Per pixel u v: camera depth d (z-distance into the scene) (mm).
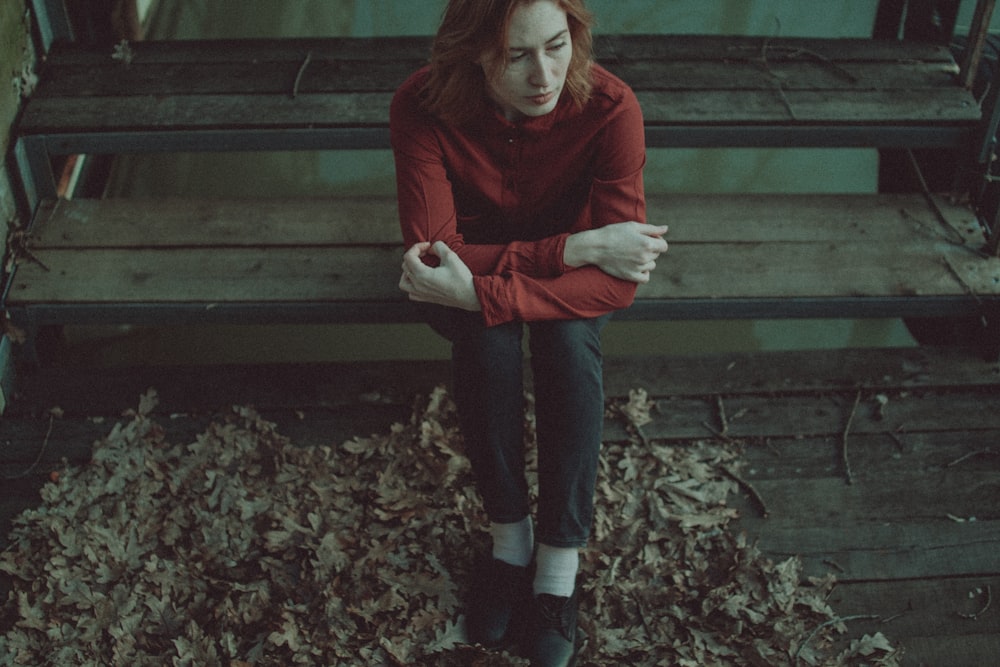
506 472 2021
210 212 2834
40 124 2760
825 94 2895
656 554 2350
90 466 2484
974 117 2818
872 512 2451
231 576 2277
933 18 3256
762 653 2168
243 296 2631
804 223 2832
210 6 4559
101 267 2688
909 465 2543
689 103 2852
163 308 2627
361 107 2834
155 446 2545
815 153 4191
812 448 2578
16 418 2611
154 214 2822
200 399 2652
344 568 2270
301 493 2449
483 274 1954
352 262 2717
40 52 2955
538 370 1969
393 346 3555
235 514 2398
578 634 2189
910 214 2863
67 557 2307
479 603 2160
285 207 2854
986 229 2830
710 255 2738
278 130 2791
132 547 2322
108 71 2943
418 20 4609
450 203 1978
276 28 4480
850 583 2326
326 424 2609
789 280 2686
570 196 2055
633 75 2947
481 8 1646
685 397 2686
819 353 2771
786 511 2451
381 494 2412
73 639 2162
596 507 2426
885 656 2191
